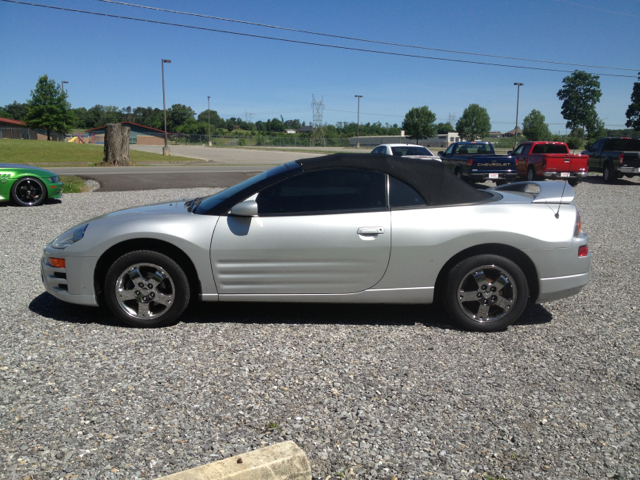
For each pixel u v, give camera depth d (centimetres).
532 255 428
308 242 421
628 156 1994
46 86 5875
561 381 347
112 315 460
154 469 246
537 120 7538
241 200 429
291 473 235
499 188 553
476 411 307
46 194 1209
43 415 290
